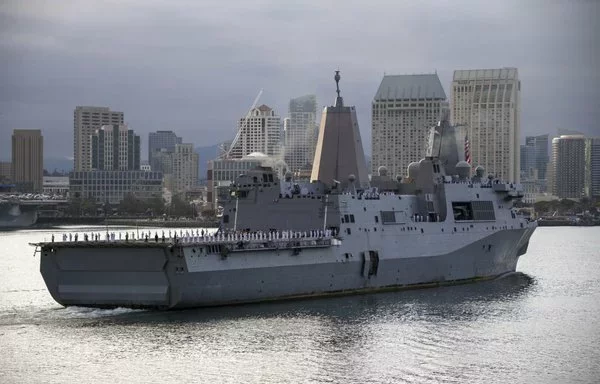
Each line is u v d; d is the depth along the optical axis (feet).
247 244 366.22
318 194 415.03
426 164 460.14
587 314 374.22
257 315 355.97
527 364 290.97
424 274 441.68
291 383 266.57
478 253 467.93
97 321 340.59
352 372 278.67
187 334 320.50
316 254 393.50
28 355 292.40
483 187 475.72
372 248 417.08
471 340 322.55
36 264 621.31
